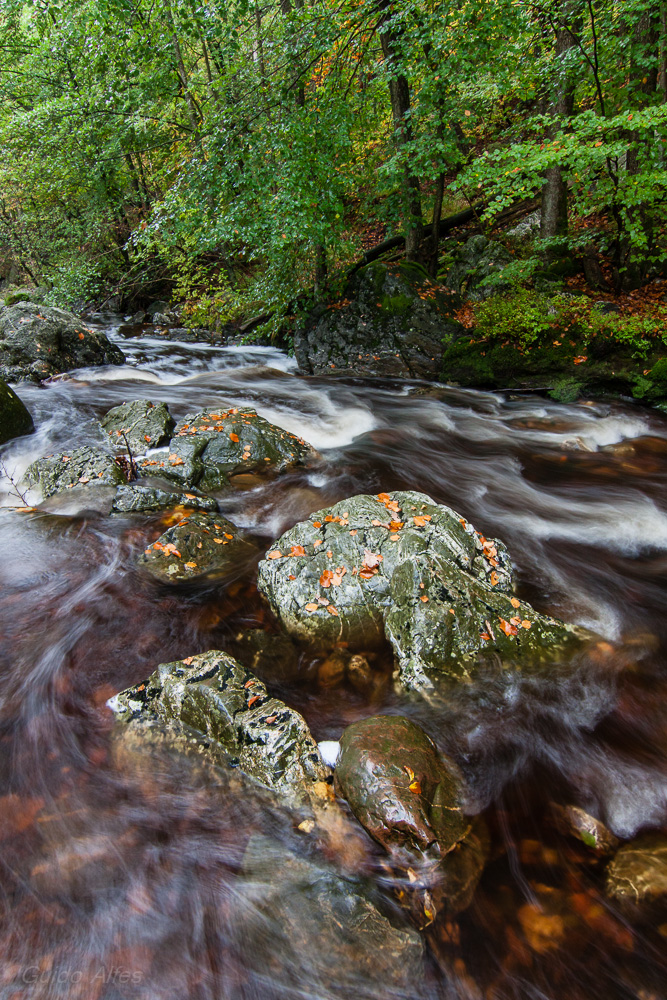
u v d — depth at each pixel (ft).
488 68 27.84
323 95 27.25
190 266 42.06
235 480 18.37
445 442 23.21
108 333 44.91
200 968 6.81
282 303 33.32
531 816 8.59
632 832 8.36
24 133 39.14
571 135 22.30
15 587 13.64
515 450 22.39
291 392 29.01
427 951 6.87
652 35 25.58
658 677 10.98
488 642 11.05
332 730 9.87
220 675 10.05
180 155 38.22
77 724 10.03
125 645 11.87
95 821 8.49
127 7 32.32
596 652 11.31
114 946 7.02
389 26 26.32
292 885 7.54
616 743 9.72
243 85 27.81
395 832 7.77
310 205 26.73
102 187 44.19
